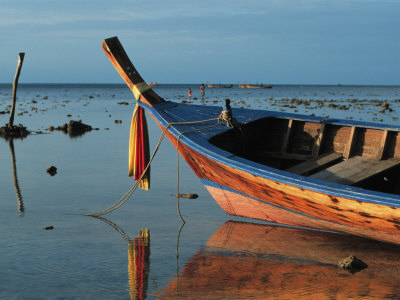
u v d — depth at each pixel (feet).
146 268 20.13
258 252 21.42
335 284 19.24
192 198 27.45
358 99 168.14
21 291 18.65
